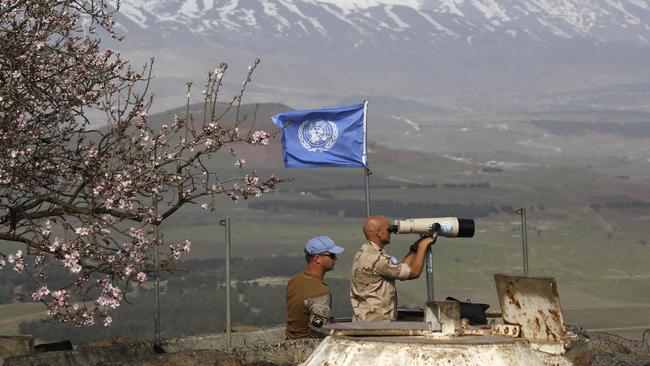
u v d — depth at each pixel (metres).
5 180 17.12
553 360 9.64
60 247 16.50
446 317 9.58
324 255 16.36
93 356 15.67
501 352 9.16
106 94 18.22
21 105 17.92
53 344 16.81
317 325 13.93
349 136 21.00
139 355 16.88
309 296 16.09
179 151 17.80
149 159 17.72
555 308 9.72
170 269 16.75
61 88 18.25
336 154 21.08
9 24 18.38
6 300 82.50
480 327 10.37
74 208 17.20
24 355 14.98
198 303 158.50
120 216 17.30
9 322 132.75
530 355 9.35
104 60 18.45
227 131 17.98
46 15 18.34
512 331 9.91
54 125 18.33
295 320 16.28
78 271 15.66
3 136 17.47
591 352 13.36
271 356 15.30
